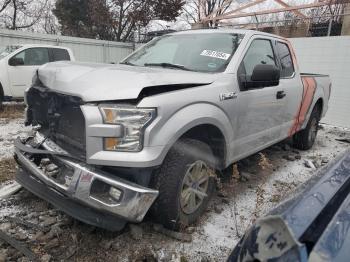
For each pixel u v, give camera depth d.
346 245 1.10
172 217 2.82
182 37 4.12
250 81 3.53
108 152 2.47
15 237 2.74
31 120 3.47
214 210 3.38
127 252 2.64
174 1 21.91
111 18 21.25
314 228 1.23
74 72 2.83
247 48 3.73
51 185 2.65
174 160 2.74
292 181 4.34
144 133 2.48
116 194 2.46
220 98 3.12
